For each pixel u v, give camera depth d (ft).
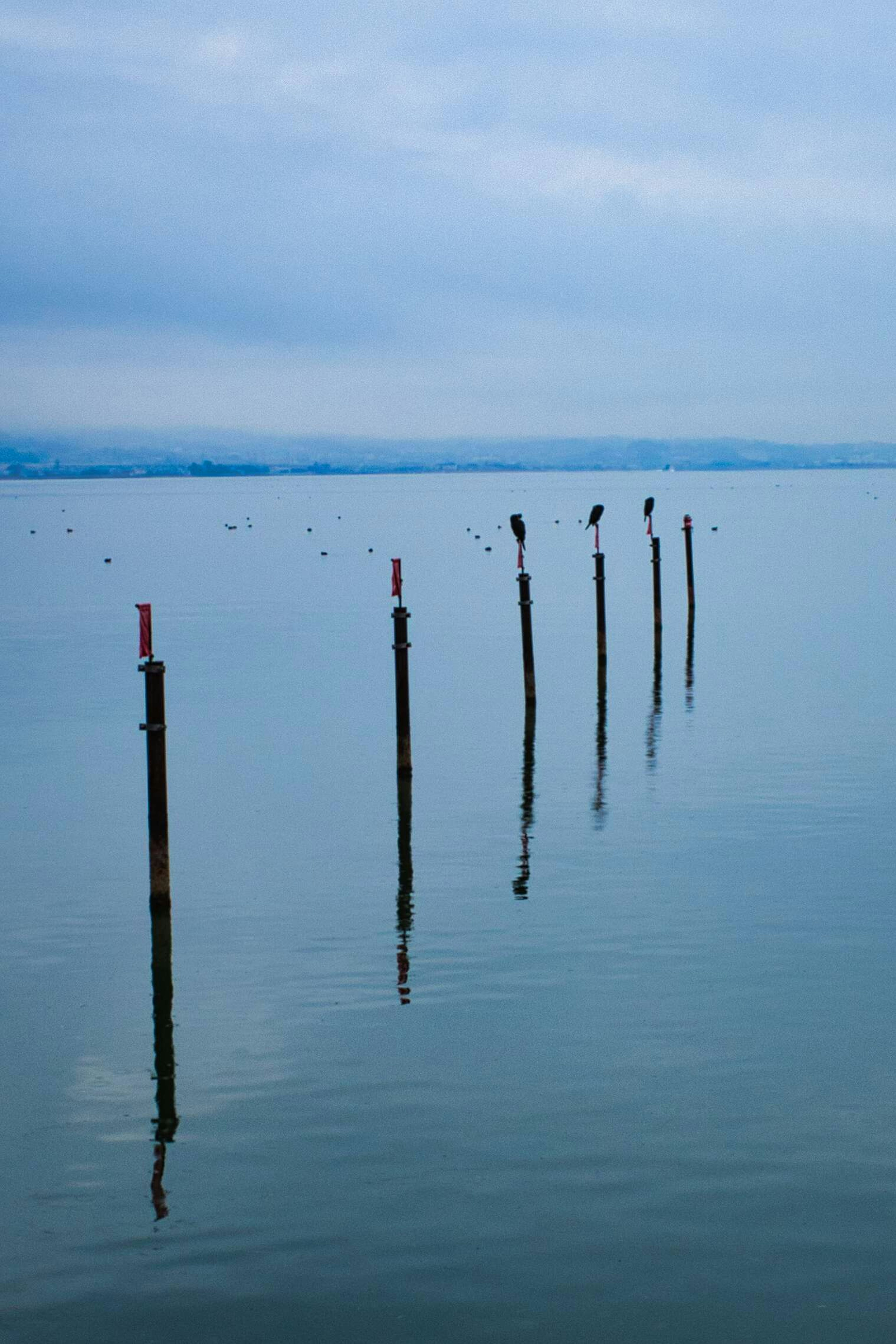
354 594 245.45
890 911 65.05
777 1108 45.01
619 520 532.73
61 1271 36.99
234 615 211.41
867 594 231.30
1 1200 40.65
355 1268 36.76
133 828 83.97
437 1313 34.86
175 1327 34.55
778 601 219.00
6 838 81.87
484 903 67.92
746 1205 39.19
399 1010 54.39
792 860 74.18
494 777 96.07
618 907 66.74
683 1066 48.39
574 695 130.00
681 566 300.20
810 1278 35.83
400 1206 39.65
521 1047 50.37
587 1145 42.83
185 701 130.00
